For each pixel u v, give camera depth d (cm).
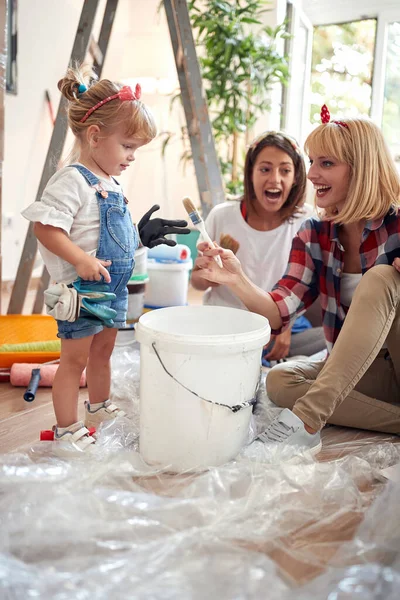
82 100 135
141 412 125
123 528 96
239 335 118
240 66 331
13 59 343
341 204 150
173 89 397
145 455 124
